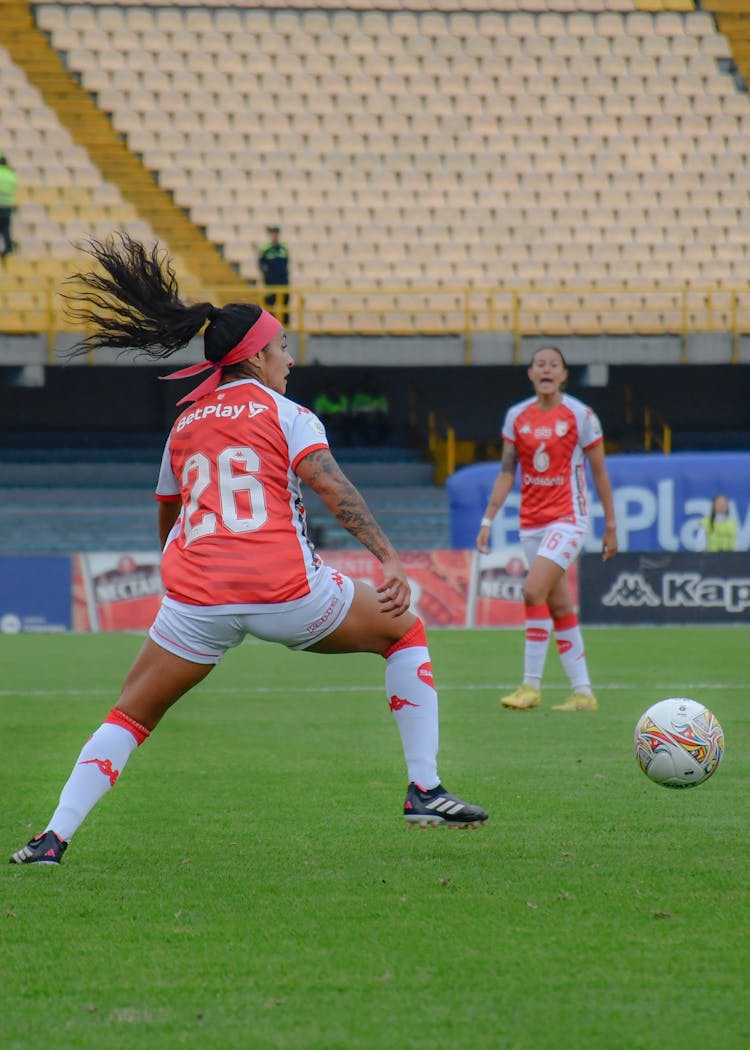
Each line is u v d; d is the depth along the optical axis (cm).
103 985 1262
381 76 10894
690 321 10144
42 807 2244
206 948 1381
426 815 1828
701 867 1761
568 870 1745
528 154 10688
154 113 10469
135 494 9612
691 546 7938
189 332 1745
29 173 10075
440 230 10331
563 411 3688
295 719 3559
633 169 10719
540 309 9956
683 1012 1177
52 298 9519
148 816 2164
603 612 7256
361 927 1460
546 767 2670
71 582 7088
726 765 2688
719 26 11369
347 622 1781
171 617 1723
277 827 2062
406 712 1847
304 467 1712
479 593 7231
